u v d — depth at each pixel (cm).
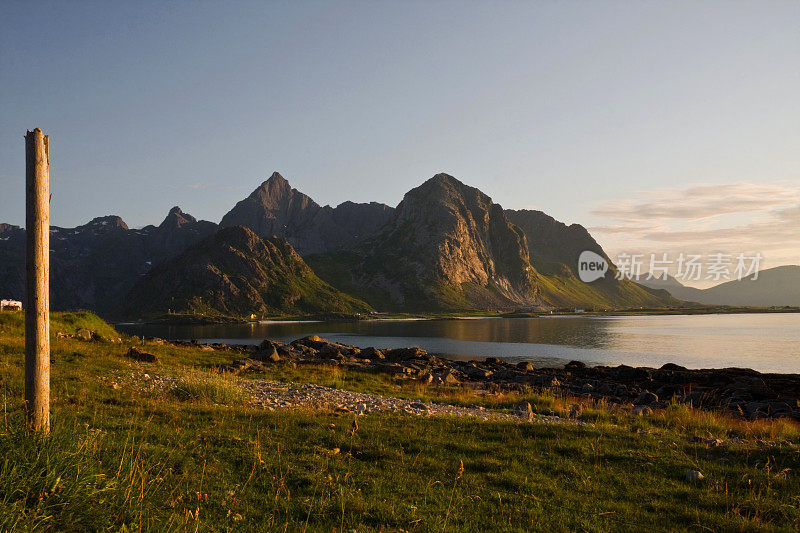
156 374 2703
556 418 2209
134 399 1839
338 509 920
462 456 1352
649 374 4962
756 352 10044
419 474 1177
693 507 1044
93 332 4416
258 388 2603
